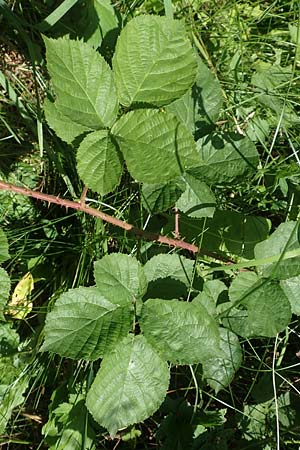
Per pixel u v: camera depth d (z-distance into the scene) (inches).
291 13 31.8
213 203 27.5
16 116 31.1
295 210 30.1
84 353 24.0
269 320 25.7
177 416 28.5
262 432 29.0
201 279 27.4
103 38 30.1
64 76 23.7
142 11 31.2
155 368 24.5
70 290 24.6
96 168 23.9
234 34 31.3
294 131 31.1
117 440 29.5
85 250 29.2
